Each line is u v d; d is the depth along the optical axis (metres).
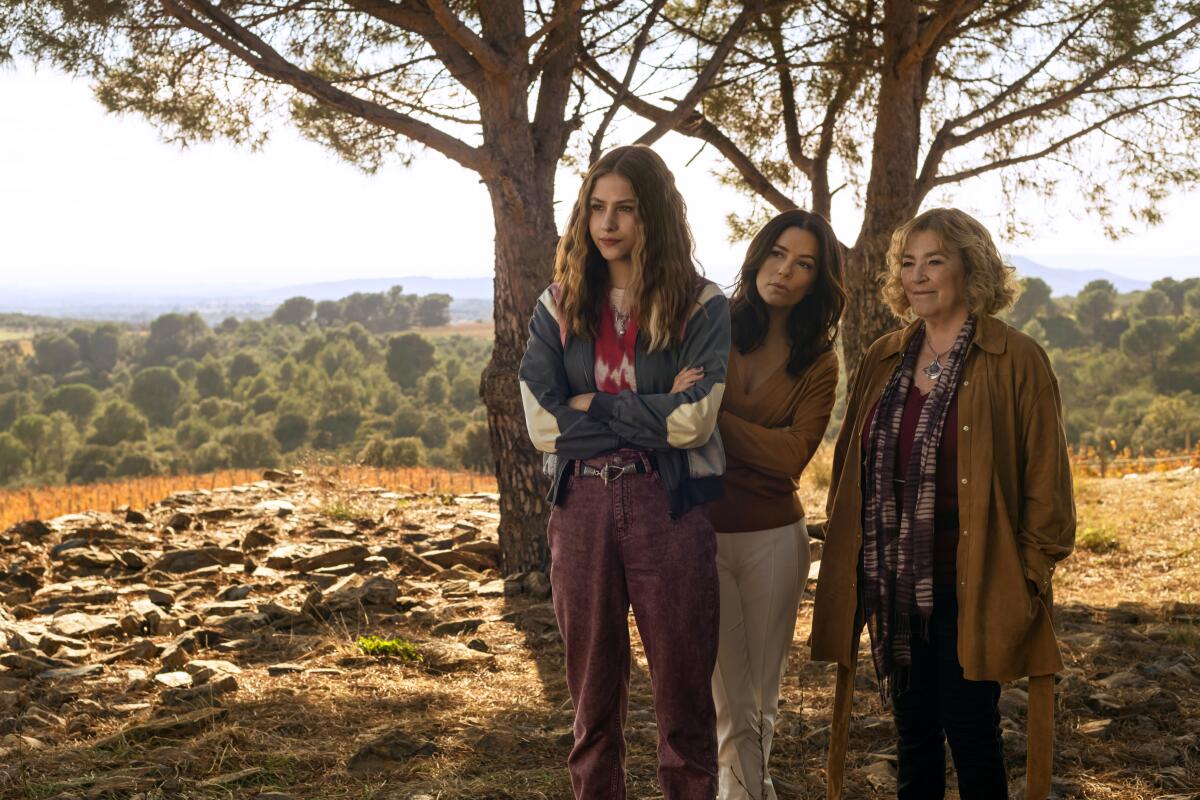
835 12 7.61
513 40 6.25
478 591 6.30
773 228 2.74
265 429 107.44
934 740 2.65
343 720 3.98
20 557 6.98
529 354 2.50
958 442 2.46
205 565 7.00
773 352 2.80
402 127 5.68
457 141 5.89
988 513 2.41
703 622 2.38
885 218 7.61
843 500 2.69
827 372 2.75
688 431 2.29
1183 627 5.23
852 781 3.36
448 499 10.04
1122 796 3.21
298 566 6.91
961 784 2.51
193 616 5.63
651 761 3.49
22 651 4.80
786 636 2.82
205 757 3.52
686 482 2.37
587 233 2.43
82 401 130.38
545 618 5.55
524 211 6.25
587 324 2.43
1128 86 7.62
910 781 2.66
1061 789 3.23
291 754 3.54
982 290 2.50
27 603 6.00
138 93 6.39
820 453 11.35
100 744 3.66
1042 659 2.40
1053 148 7.93
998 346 2.46
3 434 94.75
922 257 2.53
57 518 8.58
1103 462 14.39
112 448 96.50
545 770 3.41
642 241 2.35
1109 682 4.27
